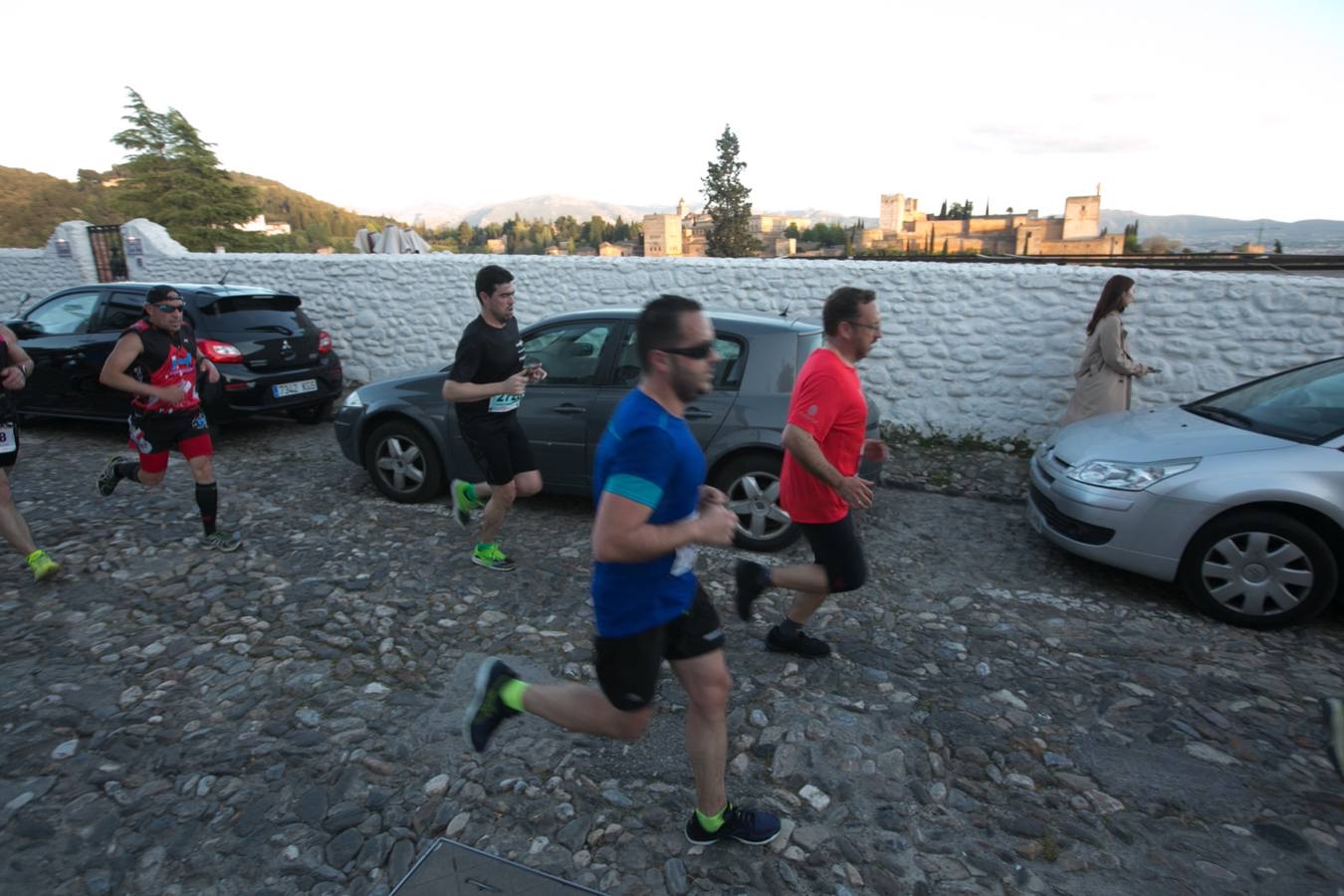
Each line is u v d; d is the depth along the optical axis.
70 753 3.00
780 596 4.41
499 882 2.41
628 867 2.48
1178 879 2.47
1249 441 4.30
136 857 2.52
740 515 5.14
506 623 4.05
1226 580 4.13
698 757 2.41
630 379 5.26
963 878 2.46
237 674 3.55
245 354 7.27
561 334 5.48
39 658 3.66
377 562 4.77
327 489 6.23
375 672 3.59
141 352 4.50
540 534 5.30
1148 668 3.71
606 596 2.17
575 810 2.72
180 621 4.02
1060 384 7.22
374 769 2.93
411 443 5.77
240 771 2.91
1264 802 2.81
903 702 3.39
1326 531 4.05
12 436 4.25
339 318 9.86
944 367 7.55
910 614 4.24
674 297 2.03
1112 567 4.90
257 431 8.16
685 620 2.26
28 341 7.68
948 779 2.92
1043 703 3.41
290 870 2.47
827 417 3.11
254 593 4.33
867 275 7.66
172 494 6.02
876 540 5.37
